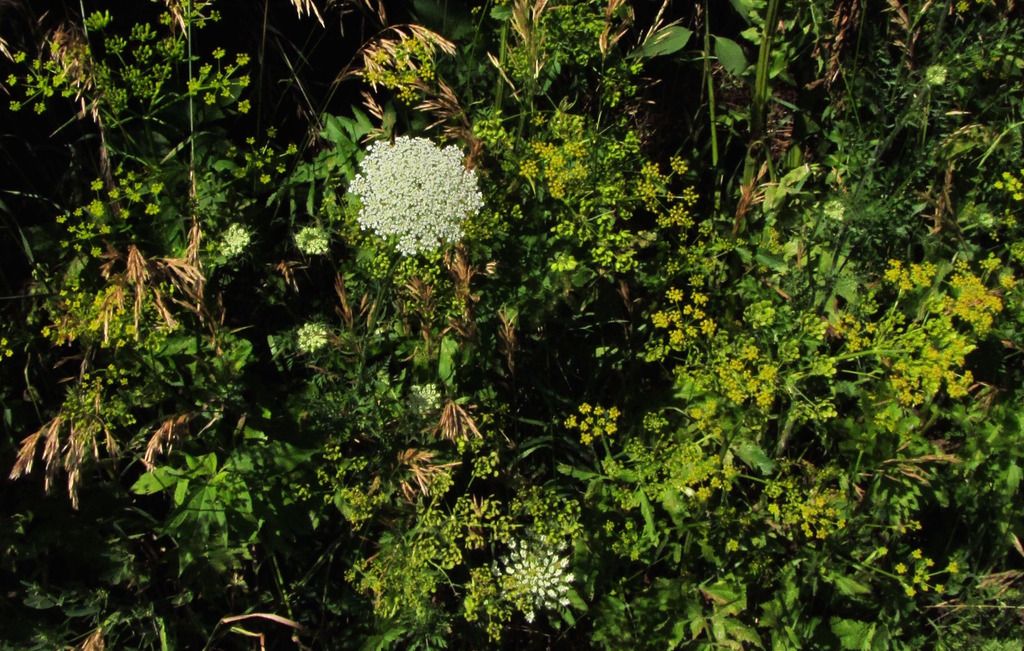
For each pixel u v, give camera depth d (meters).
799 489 1.16
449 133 1.09
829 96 1.25
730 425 1.14
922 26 1.21
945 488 1.22
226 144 1.10
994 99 1.23
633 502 1.13
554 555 1.12
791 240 1.23
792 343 1.12
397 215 1.01
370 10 1.14
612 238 1.09
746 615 1.20
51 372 1.13
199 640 1.15
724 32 1.27
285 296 1.15
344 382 1.12
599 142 1.11
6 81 1.08
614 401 1.23
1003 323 1.22
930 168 1.22
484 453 1.17
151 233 1.09
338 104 1.18
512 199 1.13
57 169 1.11
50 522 1.10
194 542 1.05
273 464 1.08
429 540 1.09
